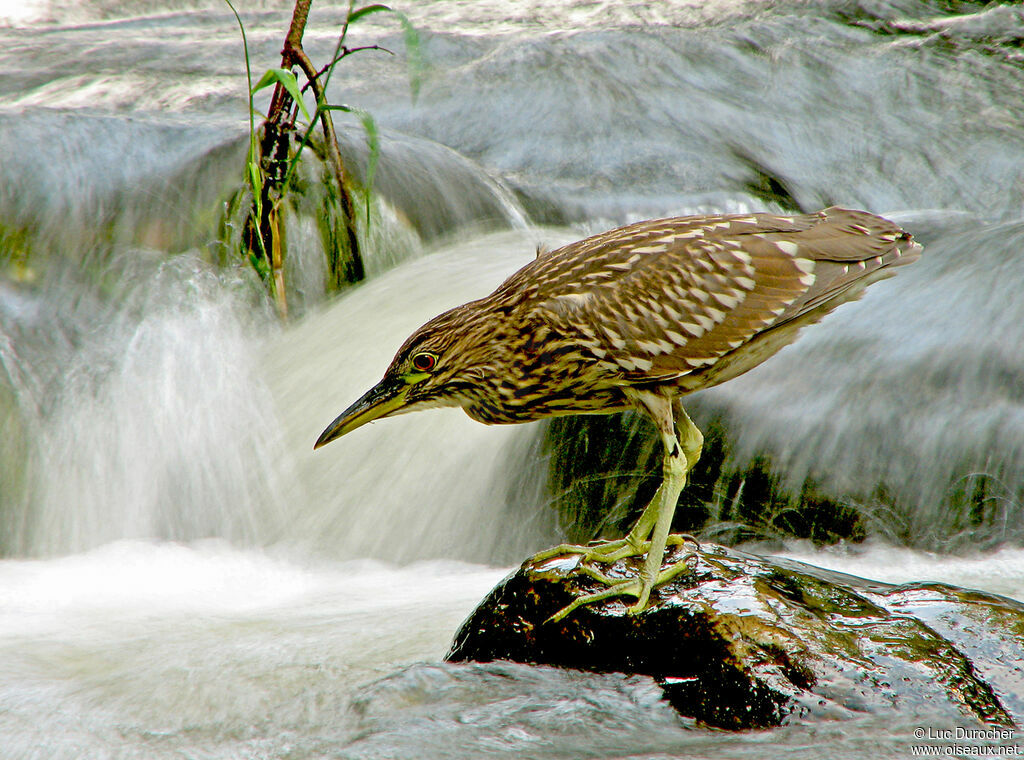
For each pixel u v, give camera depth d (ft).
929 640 18.29
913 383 36.78
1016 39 80.48
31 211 47.60
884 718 17.04
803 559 34.83
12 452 40.27
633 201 62.03
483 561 38.06
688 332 19.75
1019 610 19.35
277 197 45.73
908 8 86.84
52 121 51.88
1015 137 69.10
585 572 19.70
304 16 42.27
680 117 71.46
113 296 45.98
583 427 37.91
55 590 35.01
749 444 36.91
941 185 65.72
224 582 36.32
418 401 21.21
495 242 56.18
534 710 18.38
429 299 47.65
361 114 40.42
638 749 16.89
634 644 18.74
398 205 54.34
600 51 79.10
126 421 42.06
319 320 47.57
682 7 89.86
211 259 48.14
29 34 89.20
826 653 17.78
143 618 31.42
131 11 100.48
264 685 23.06
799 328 20.74
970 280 40.83
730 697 17.63
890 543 34.91
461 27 87.81
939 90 74.95
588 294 19.90
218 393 43.73
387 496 39.86
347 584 36.01
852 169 67.36
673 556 19.97
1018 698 17.47
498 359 20.43
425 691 19.69
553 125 69.67
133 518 40.45
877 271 20.56
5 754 20.86
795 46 80.59
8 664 26.78
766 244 20.15
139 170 50.44
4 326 43.57
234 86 70.95
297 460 41.60
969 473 34.58
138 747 20.62
